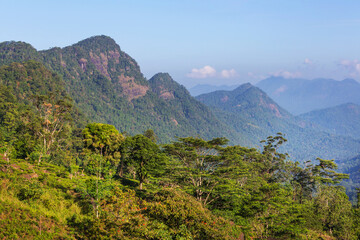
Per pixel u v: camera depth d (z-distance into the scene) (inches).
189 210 864.9
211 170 1689.2
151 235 763.4
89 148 2335.1
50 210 989.2
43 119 3144.7
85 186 1099.9
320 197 1952.5
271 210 1514.5
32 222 811.4
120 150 2359.7
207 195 1566.2
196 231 829.8
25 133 2972.4
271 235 1416.1
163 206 852.6
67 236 821.9
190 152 1622.8
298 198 2507.4
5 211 809.5
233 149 1729.8
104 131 2290.8
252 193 1646.2
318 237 1653.5
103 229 864.9
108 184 1080.2
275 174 2765.7
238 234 1228.5
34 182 1092.5
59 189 1285.7
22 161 1685.5
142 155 1957.4
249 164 2151.8
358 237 1739.7
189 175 1573.6
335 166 2546.8
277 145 2970.0
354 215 1883.6
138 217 823.7
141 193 1606.8
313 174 2586.1
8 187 1026.1
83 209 1109.7
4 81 6668.3
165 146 1669.5
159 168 1873.8
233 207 1515.7
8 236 704.4
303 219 1477.6
